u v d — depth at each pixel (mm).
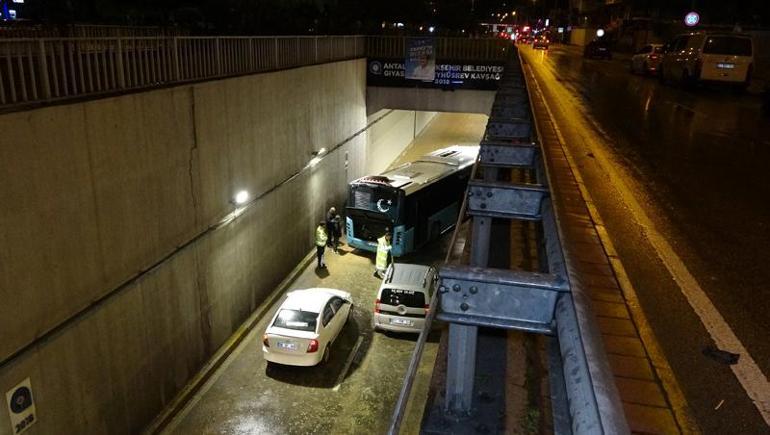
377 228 20188
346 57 24141
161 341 11312
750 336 3793
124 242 9938
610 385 1586
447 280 2391
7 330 7512
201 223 12688
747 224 6367
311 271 19312
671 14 49656
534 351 3391
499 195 4039
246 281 15383
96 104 8961
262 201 15977
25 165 7637
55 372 8367
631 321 3635
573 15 89688
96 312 9203
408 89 26703
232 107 13750
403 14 42969
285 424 11680
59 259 8391
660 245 5613
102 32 16219
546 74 26750
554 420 2627
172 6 24969
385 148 33844
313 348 13000
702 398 3016
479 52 25891
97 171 9094
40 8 18484
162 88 10797
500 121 6781
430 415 2789
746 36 20078
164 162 11000
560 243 2734
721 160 9734
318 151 20688
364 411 12195
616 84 23234
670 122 13734
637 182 8117
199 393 12516
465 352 2695
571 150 10234
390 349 14672
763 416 2863
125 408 10250
